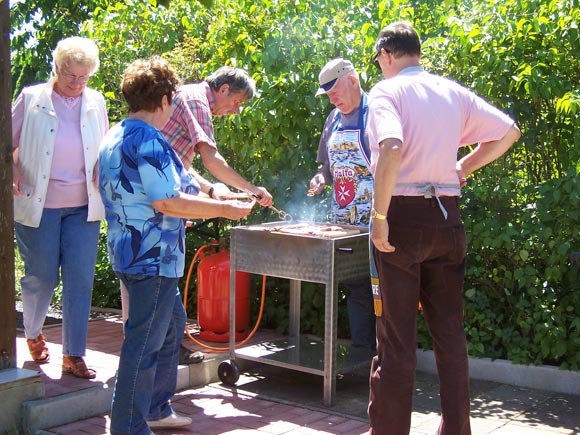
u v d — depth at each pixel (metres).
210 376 4.98
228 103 4.52
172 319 3.96
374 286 3.48
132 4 6.70
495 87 5.01
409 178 3.38
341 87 4.74
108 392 4.34
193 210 3.38
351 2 6.06
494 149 3.61
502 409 4.48
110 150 3.49
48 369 4.66
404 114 3.36
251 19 5.89
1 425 3.95
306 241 4.47
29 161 4.38
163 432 4.05
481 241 4.96
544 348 4.80
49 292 4.60
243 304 5.44
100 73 6.63
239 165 5.94
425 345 5.21
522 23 4.89
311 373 4.79
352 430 4.14
